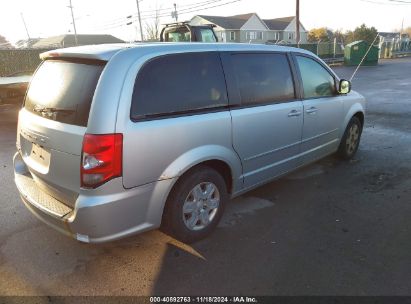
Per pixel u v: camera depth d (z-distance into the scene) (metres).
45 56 3.37
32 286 2.90
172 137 3.04
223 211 3.69
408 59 39.69
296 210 4.12
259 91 3.88
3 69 23.75
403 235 3.55
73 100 2.89
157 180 3.01
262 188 4.74
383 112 10.07
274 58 4.13
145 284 2.92
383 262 3.13
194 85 3.28
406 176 5.09
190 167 3.20
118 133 2.72
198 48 3.39
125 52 2.91
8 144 7.37
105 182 2.72
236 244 3.45
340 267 3.07
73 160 2.78
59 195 3.02
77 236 2.86
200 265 3.14
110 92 2.73
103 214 2.76
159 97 3.01
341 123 5.30
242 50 3.78
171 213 3.24
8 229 3.77
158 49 3.09
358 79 20.05
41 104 3.22
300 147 4.54
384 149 6.44
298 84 4.39
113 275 3.03
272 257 3.23
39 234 3.67
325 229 3.69
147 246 3.44
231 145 3.57
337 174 5.20
